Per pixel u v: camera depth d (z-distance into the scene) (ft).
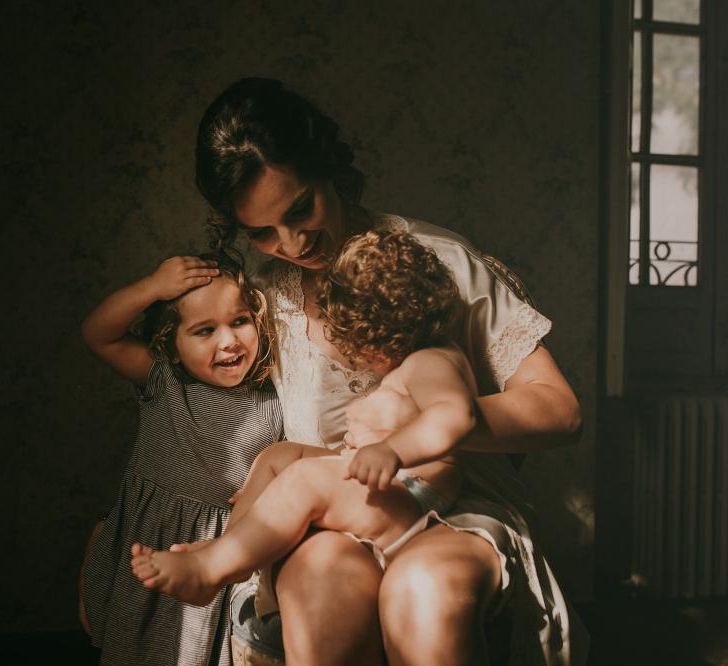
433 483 5.42
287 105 5.45
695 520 12.98
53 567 11.09
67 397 11.07
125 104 11.06
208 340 6.55
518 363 6.00
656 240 13.92
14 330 10.94
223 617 6.53
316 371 6.33
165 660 6.51
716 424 13.12
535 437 5.54
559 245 12.35
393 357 5.74
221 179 5.33
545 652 5.32
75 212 11.00
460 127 11.99
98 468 11.16
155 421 6.80
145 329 6.98
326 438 6.32
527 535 5.60
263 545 4.97
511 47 12.15
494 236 12.14
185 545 5.16
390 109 11.75
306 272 6.50
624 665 10.48
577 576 12.47
